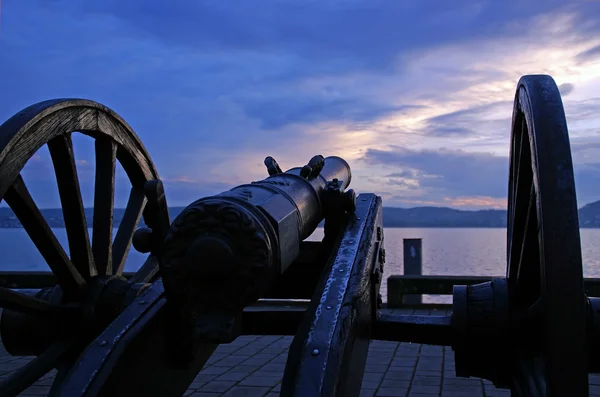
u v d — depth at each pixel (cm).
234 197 190
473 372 251
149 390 205
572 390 165
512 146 268
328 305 196
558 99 195
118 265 291
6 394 206
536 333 215
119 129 287
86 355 189
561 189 176
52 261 239
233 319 171
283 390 168
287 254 201
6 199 220
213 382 428
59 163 245
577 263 169
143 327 201
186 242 171
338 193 282
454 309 249
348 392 185
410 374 448
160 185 194
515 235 241
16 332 241
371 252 255
